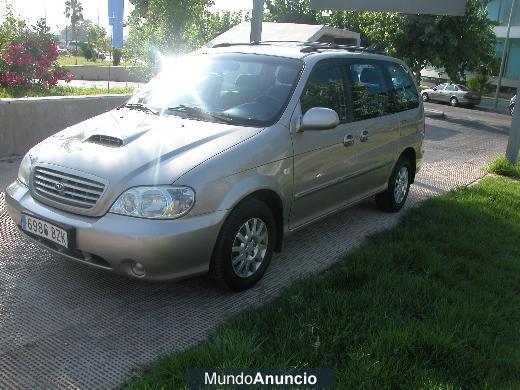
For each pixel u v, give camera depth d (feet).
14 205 12.92
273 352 10.25
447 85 103.09
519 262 16.38
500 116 85.71
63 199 11.95
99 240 11.27
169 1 47.80
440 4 30.63
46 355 10.33
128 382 9.64
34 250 14.92
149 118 14.30
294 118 14.32
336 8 31.19
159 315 12.09
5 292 12.59
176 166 11.66
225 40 63.67
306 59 15.85
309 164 14.79
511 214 21.72
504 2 127.75
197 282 13.76
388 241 17.19
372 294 12.86
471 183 28.53
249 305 12.73
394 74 20.59
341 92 16.71
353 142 16.85
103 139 12.94
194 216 11.48
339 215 20.58
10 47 33.27
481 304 12.96
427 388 9.46
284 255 16.14
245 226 12.78
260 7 28.53
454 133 55.47
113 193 11.36
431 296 13.11
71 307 12.18
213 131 13.24
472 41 67.87
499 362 10.55
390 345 10.51
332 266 15.19
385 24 69.56
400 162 20.85
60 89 37.27
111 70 100.32
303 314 11.68
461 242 17.20
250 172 12.66
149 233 11.01
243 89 15.12
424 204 22.22
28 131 24.70
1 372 9.73
